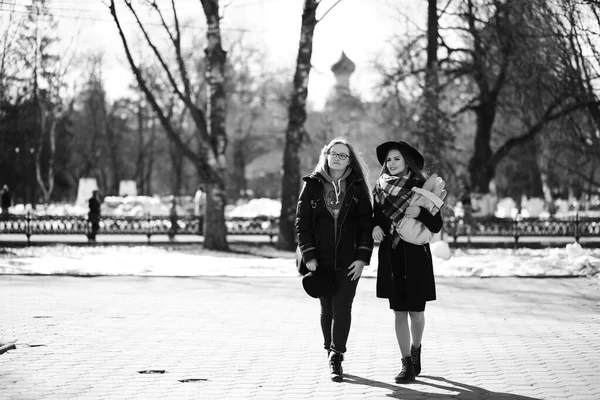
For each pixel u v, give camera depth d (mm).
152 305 15477
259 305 15672
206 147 31156
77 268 22922
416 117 40719
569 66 33969
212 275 21703
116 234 37781
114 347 10906
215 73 31312
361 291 18234
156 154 94812
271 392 8320
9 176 72500
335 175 9406
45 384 8672
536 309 15219
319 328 12711
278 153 109250
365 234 9258
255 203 51062
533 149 44125
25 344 11070
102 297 16672
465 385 8648
